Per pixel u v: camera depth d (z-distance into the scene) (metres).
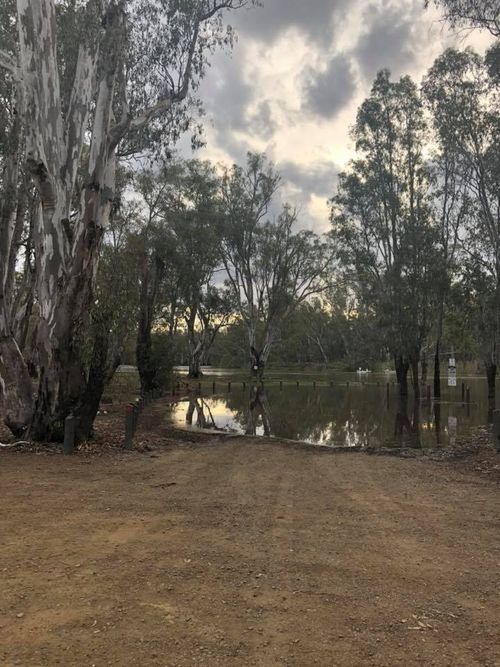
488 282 26.67
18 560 4.69
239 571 4.60
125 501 6.97
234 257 47.28
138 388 32.25
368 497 7.70
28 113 10.94
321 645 3.36
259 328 68.94
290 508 6.94
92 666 3.05
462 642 3.46
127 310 13.02
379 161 32.03
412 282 29.73
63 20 13.19
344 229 33.12
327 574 4.59
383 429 17.83
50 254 11.21
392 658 3.23
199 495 7.52
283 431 17.39
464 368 74.69
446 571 4.74
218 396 31.59
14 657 3.12
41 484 7.80
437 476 9.45
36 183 10.93
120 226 30.78
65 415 11.20
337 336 92.81
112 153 11.49
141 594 4.06
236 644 3.34
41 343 11.23
